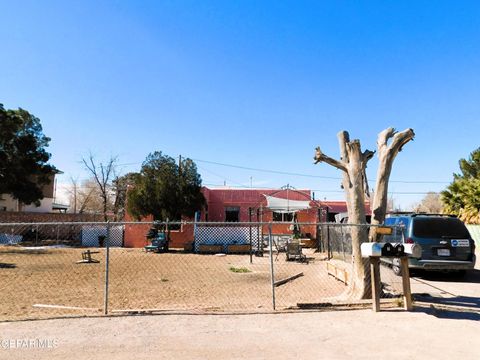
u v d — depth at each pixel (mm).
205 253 22219
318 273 13703
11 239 27641
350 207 8461
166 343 5285
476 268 13914
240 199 29359
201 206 25203
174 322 6328
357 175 8406
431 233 11141
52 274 13234
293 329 5969
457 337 5633
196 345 5211
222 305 8109
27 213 29453
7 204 38500
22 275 12938
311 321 6422
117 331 5816
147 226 26781
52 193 44594
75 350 4988
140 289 10523
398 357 4816
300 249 17828
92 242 26922
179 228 26344
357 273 8180
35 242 26969
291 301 8734
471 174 27625
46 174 33469
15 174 30438
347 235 15953
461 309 7309
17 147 30688
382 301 7723
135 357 4750
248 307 7691
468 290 9602
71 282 11594
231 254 21625
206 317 6652
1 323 6227
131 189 25141
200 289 10602
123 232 26734
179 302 8734
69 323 6238
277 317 6676
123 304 8453
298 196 29000
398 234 11734
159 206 23828
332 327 6090
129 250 23484
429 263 10922
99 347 5109
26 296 9297
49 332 5750
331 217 30703
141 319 6504
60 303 8492
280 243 22828
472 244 11180
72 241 28609
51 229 29969
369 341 5426
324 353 4934
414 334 5762
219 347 5133
